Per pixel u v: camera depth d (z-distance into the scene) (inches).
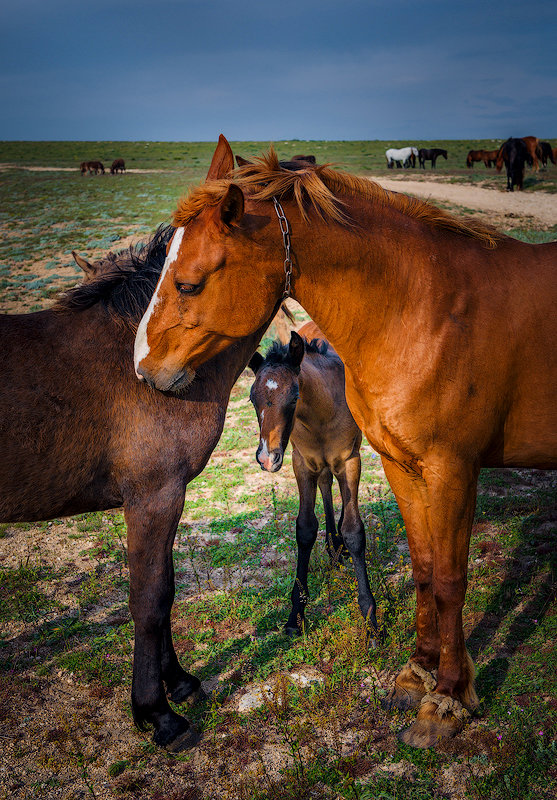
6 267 864.3
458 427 119.6
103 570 219.8
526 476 264.7
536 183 1402.6
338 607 184.9
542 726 128.4
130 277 141.1
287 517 249.8
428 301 118.3
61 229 1131.9
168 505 135.6
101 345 134.2
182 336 111.3
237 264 107.3
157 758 134.9
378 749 130.5
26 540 246.4
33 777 131.5
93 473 134.0
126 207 1306.6
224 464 313.4
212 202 106.1
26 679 163.0
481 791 115.6
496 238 128.4
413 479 132.8
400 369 119.3
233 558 220.1
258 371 161.3
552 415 125.2
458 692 131.2
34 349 129.2
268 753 133.0
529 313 120.5
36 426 125.0
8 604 199.2
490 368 119.1
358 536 173.5
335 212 112.9
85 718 148.3
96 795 126.1
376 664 156.1
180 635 177.6
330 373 179.2
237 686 155.4
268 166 112.9
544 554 194.5
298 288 118.3
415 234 121.1
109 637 178.9
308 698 146.3
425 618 140.6
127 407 132.7
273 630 178.2
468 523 125.0
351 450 174.1
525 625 162.4
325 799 119.2
